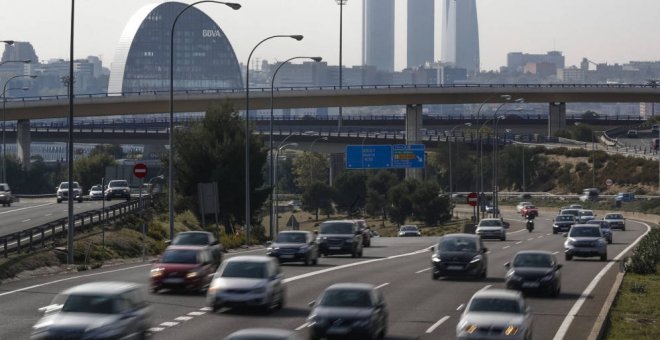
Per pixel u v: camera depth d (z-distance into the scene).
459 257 122.56
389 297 106.12
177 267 102.94
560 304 101.38
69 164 139.38
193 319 85.25
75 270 133.38
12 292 104.31
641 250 147.88
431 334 80.00
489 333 67.75
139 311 68.69
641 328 85.50
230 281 89.25
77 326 62.84
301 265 145.00
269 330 53.47
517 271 106.69
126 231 183.00
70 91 139.00
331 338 72.44
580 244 160.62
